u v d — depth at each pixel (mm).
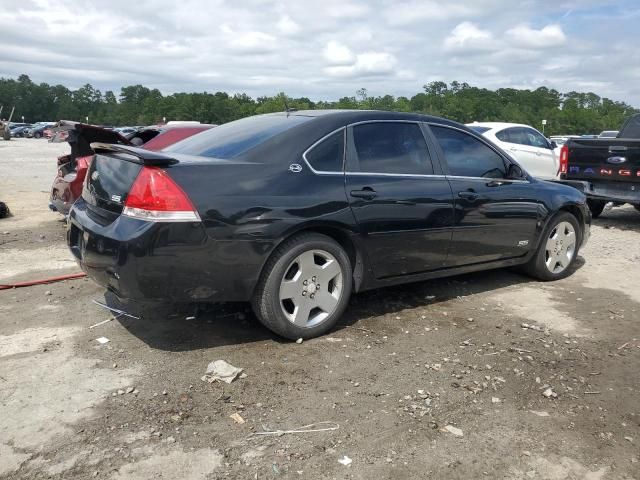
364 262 4402
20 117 142125
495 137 12578
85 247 3863
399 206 4477
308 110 4910
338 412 3227
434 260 4875
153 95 138125
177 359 3842
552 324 4738
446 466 2773
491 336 4422
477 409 3311
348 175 4277
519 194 5465
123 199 3695
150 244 3516
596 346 4297
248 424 3082
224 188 3717
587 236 6391
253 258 3803
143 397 3336
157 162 3596
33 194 12242
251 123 4734
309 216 3980
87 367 3699
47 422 3059
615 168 9336
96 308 4793
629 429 3160
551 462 2836
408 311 4941
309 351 4027
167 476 2643
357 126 4465
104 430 2996
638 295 5625
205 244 3635
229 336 4246
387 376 3682
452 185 4895
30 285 5422
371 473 2701
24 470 2664
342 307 4328
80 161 7219
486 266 5410
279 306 3994
